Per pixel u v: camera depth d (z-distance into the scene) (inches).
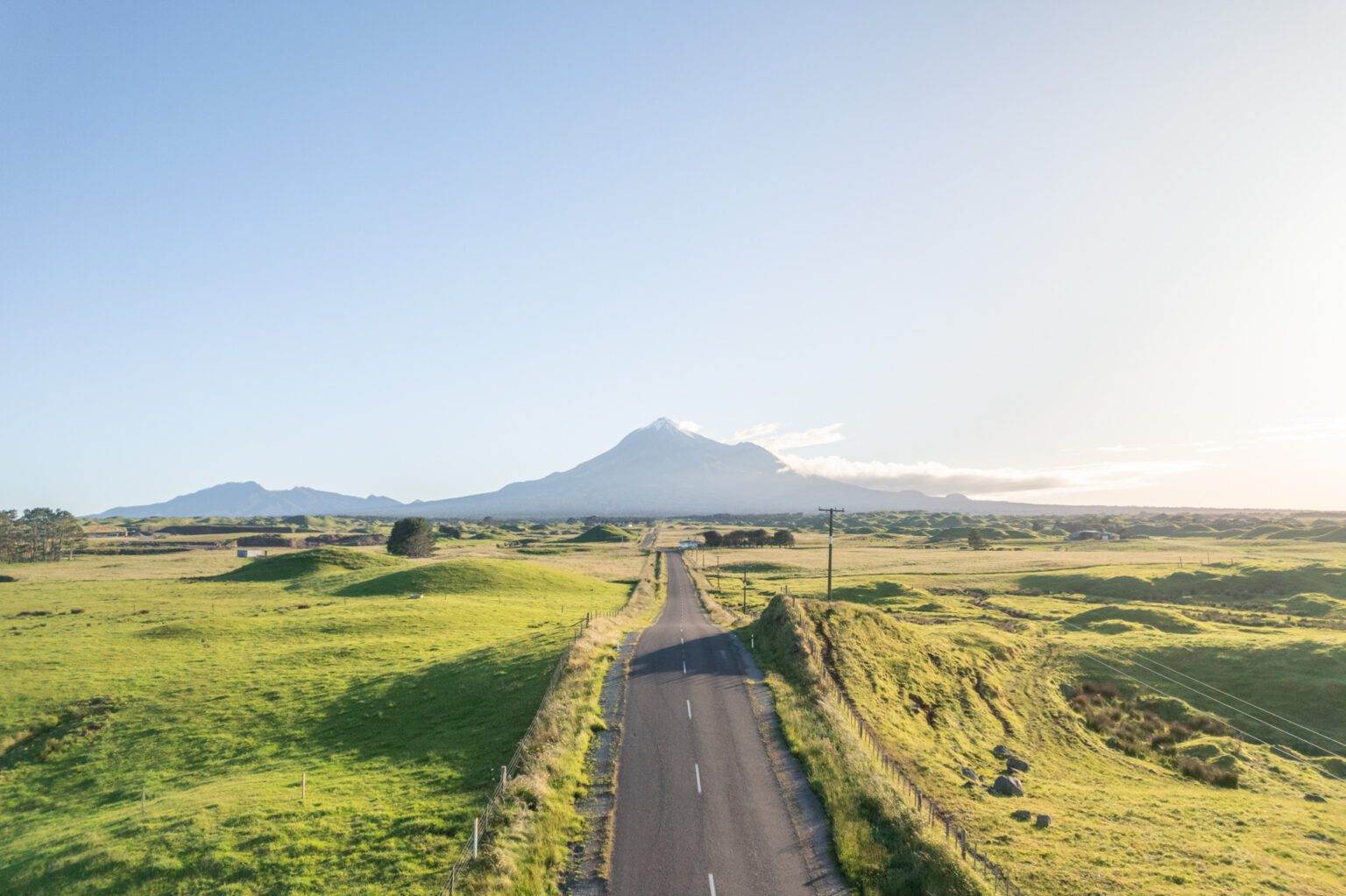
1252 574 5295.3
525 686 2007.9
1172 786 1877.5
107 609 4104.3
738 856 1114.1
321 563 5880.9
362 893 1035.9
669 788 1346.0
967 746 1989.4
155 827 1333.7
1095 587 5359.3
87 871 1195.9
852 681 2148.1
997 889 1057.5
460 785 1401.3
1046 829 1360.7
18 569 6678.2
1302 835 1446.9
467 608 3848.4
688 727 1654.8
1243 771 1984.5
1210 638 3122.5
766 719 1715.1
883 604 4559.5
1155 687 2659.9
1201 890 1129.4
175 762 1840.6
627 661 2260.1
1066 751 2110.0
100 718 2148.1
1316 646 2800.2
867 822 1211.9
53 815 1622.8
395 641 2950.3
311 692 2247.8
